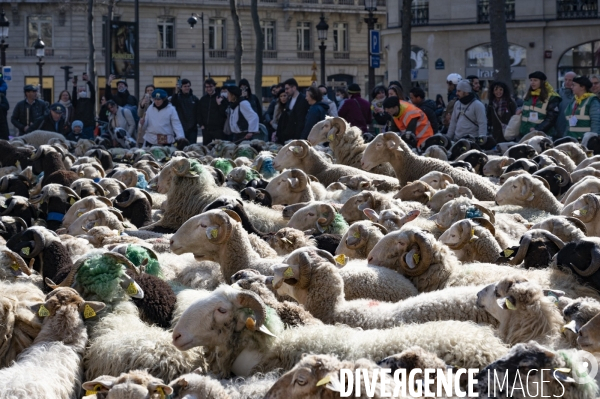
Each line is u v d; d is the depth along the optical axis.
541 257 9.32
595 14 55.88
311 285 8.43
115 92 37.03
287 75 84.31
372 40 35.12
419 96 22.84
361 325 8.05
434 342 6.91
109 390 6.16
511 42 57.50
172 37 79.44
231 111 24.95
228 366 7.59
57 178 16.23
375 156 17.02
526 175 13.75
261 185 15.06
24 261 9.80
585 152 19.19
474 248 10.27
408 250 9.38
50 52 74.75
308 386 5.90
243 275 8.86
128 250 9.48
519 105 33.53
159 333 7.95
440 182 14.76
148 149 22.80
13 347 7.98
